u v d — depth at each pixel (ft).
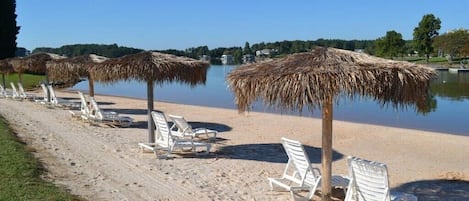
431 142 43.14
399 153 38.55
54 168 29.17
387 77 19.39
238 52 238.68
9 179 24.73
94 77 40.16
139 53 37.81
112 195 23.90
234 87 23.00
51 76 67.15
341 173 31.14
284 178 25.54
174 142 34.06
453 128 55.36
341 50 21.91
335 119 63.46
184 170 30.30
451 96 97.71
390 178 29.96
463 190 27.09
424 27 312.50
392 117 65.16
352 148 40.68
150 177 28.17
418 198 25.57
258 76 21.30
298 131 49.44
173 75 36.78
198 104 89.61
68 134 43.83
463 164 34.42
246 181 27.78
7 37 212.02
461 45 288.30
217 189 25.84
